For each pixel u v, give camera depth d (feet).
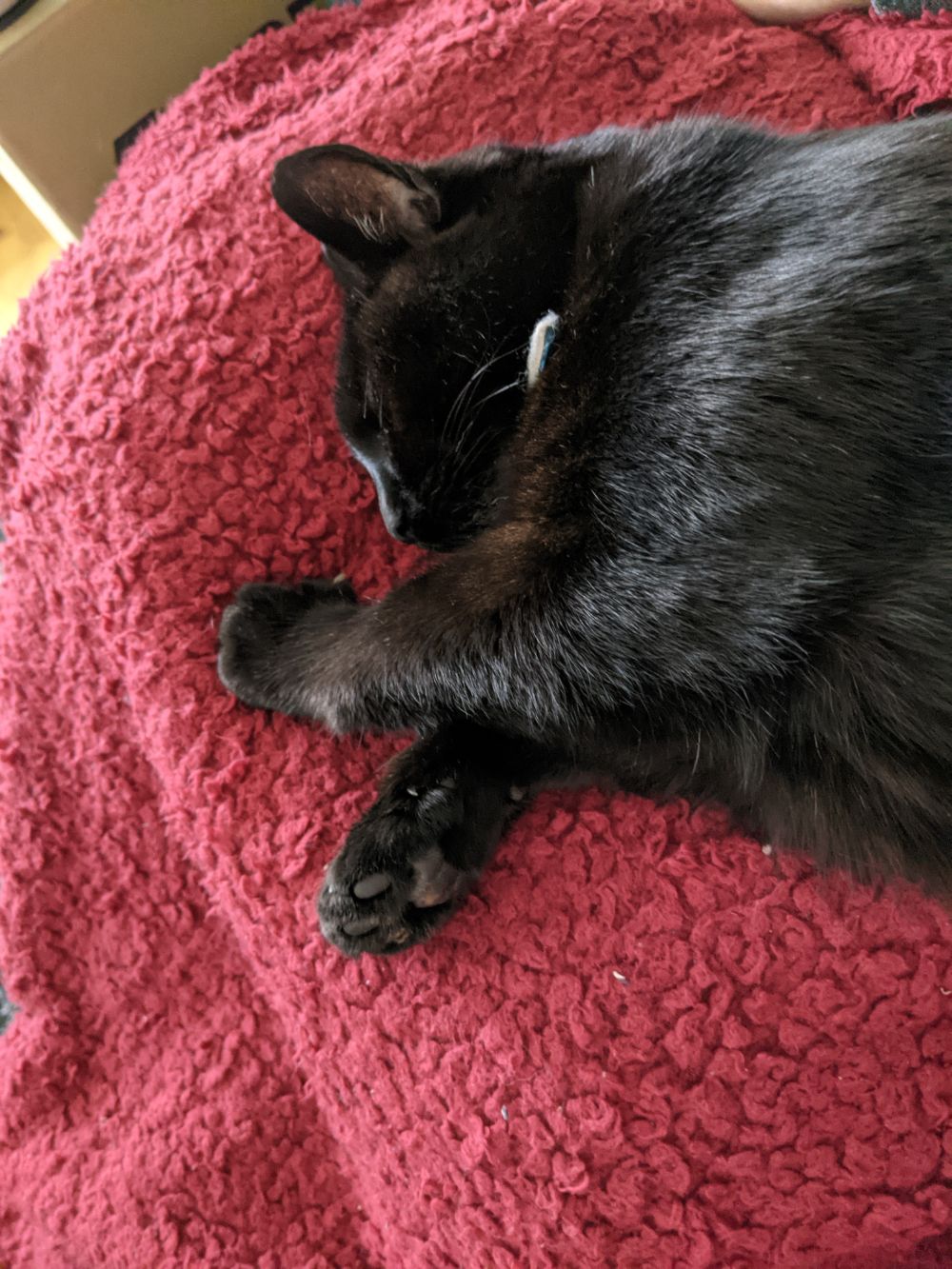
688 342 0.84
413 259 0.98
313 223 0.97
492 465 1.02
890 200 0.83
